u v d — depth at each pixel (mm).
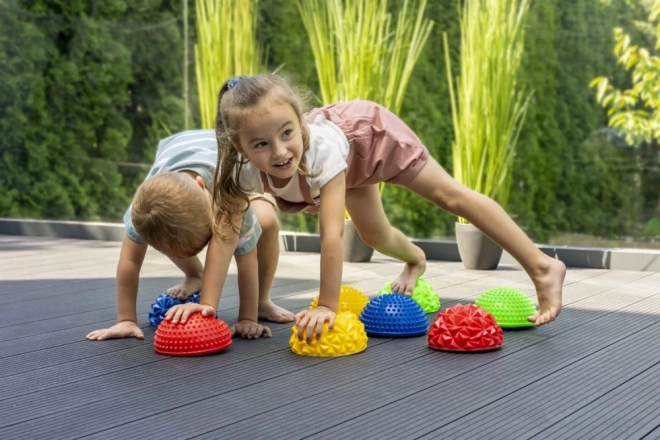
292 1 5695
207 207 2215
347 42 4289
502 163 4121
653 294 3125
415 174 2506
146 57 6051
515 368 1982
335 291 2236
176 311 2201
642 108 5070
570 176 5301
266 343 2301
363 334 2213
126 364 2059
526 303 2516
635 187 5113
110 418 1616
